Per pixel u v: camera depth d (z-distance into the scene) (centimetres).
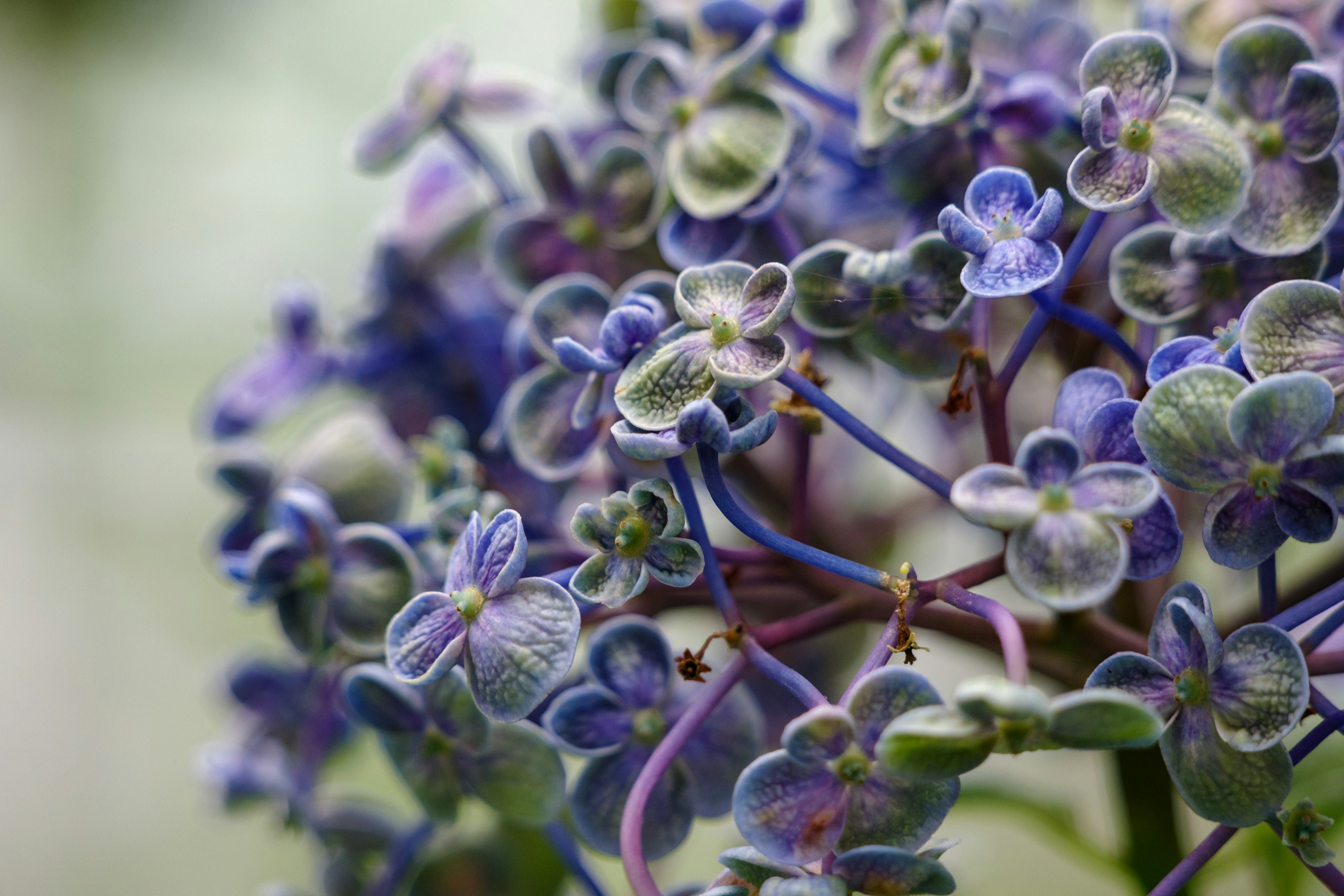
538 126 42
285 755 47
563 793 39
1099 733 34
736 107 41
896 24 41
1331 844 46
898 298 38
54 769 91
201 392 94
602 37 47
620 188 42
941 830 52
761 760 36
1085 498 35
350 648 40
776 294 37
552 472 40
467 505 40
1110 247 41
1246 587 47
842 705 36
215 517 94
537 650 36
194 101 95
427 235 46
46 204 94
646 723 39
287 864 88
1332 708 36
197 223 95
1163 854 44
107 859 89
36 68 94
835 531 50
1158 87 37
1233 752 36
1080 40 44
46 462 95
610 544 37
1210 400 36
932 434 49
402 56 93
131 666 93
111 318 95
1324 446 35
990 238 37
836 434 50
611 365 37
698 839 64
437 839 46
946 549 57
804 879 35
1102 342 41
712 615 43
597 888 40
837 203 43
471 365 46
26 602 93
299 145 95
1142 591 43
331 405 58
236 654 50
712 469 37
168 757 92
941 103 40
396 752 40
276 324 46
